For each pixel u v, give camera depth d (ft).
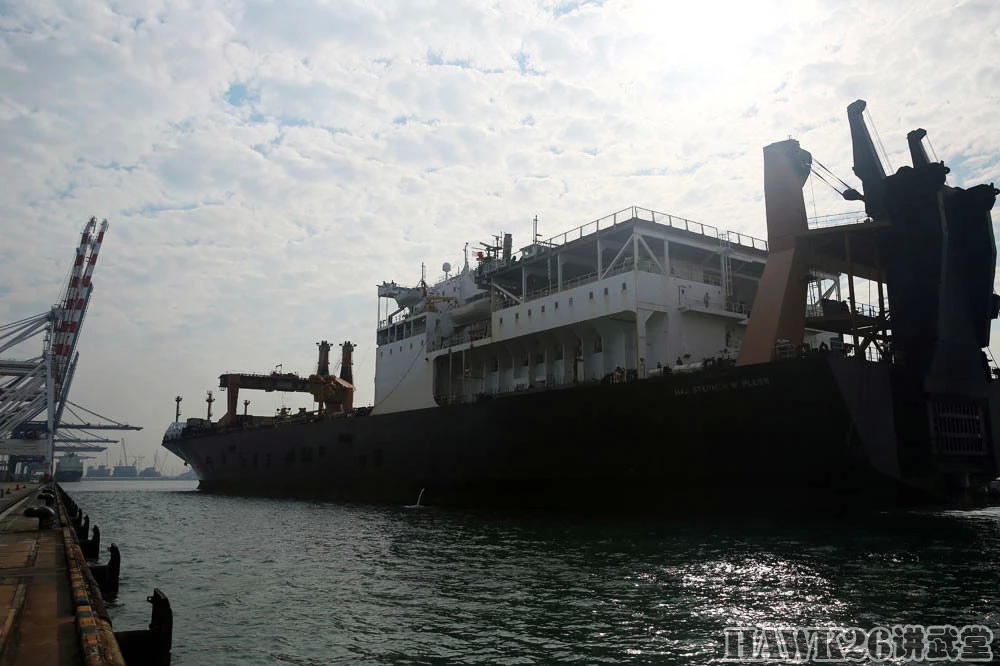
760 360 91.56
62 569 45.24
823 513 85.10
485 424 129.39
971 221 90.48
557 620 46.93
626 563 65.87
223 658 40.32
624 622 45.91
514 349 146.20
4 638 27.76
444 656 39.96
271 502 181.06
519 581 60.18
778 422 86.28
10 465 424.46
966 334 90.89
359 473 166.91
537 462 118.42
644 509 102.27
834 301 112.37
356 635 44.78
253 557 80.12
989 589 52.42
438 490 141.59
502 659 39.17
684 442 96.48
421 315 175.42
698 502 95.96
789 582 55.67
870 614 46.19
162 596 33.96
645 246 117.70
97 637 26.89
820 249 101.24
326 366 274.16
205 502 194.08
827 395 81.51
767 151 99.71
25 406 296.30
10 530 71.20
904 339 90.48
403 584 61.31
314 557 78.95
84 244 379.14
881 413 84.99
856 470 82.38
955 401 90.12
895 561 63.05
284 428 202.39
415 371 172.35
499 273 146.61
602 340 126.00
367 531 101.81
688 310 117.29
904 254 90.74
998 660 37.63
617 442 105.09
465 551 78.28
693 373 94.73
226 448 236.84
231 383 251.80
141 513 154.20
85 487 436.35
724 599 50.98
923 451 86.63
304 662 39.40
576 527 93.86
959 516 96.37
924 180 88.33
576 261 136.56
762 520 89.51
